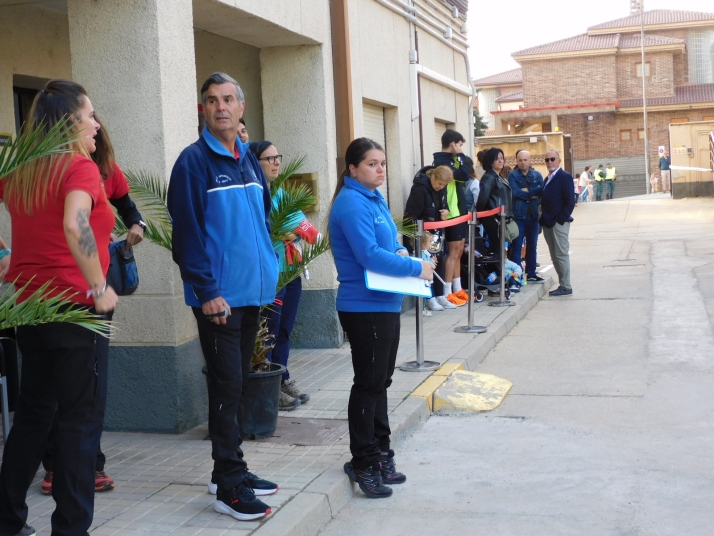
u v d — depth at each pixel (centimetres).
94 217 358
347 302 462
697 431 584
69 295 354
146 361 576
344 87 859
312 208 834
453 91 1367
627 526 429
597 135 5062
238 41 852
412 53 1124
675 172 3120
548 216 1186
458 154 1055
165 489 467
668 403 654
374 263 447
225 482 418
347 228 453
